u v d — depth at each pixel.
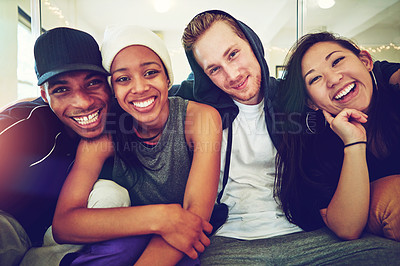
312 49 0.84
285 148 0.87
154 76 0.75
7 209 0.76
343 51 0.82
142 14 3.38
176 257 0.62
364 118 0.73
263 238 0.79
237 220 0.86
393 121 0.82
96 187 0.72
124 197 0.73
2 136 0.74
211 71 0.90
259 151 0.92
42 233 0.83
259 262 0.68
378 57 3.30
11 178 0.76
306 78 0.84
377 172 0.82
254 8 3.53
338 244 0.68
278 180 0.87
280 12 3.55
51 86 0.73
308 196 0.83
